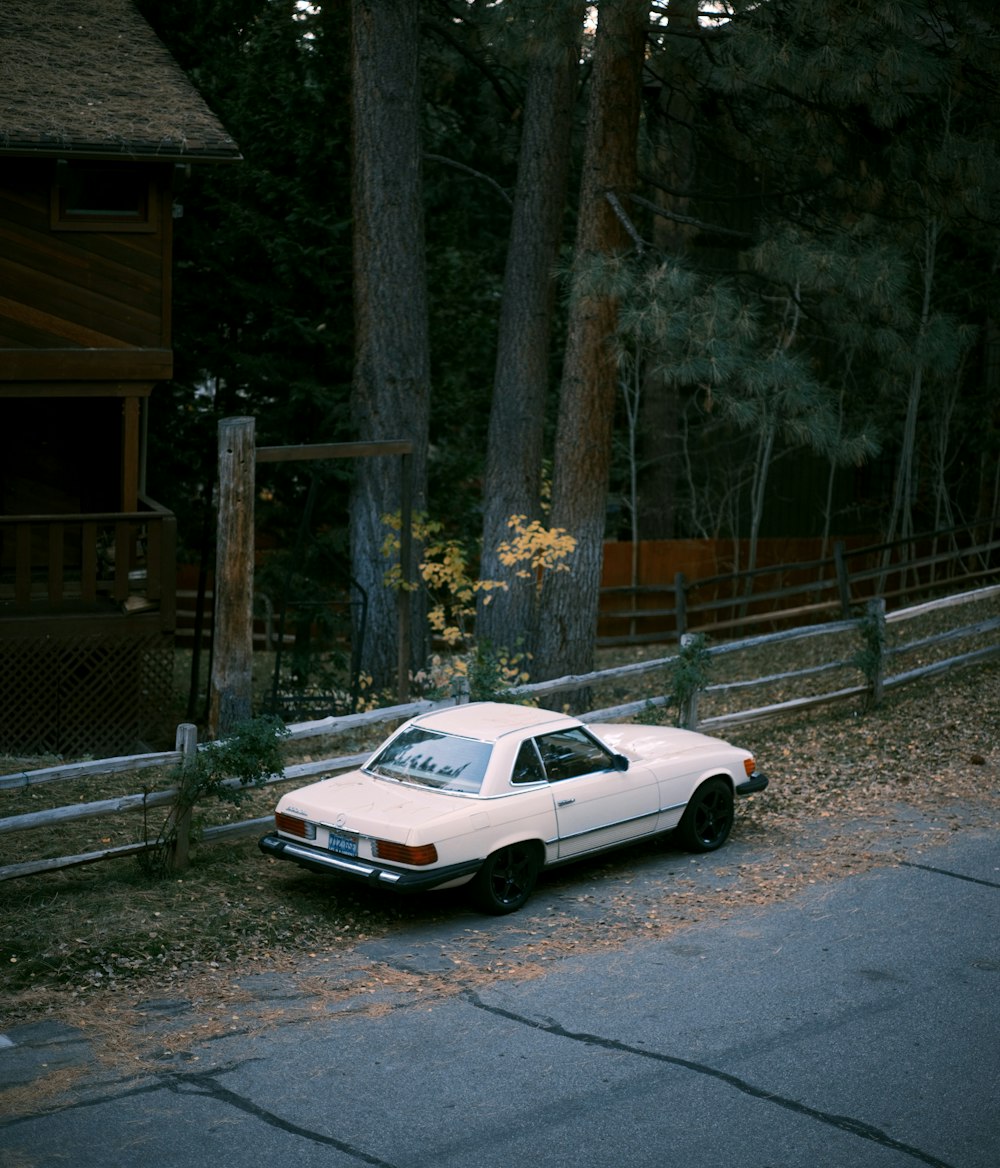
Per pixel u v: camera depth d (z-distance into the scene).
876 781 13.14
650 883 10.45
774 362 14.19
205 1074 7.05
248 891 9.86
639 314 13.98
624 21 14.80
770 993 8.23
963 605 23.44
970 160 15.04
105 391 15.81
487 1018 7.84
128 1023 7.66
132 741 15.55
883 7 13.67
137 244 15.77
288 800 9.80
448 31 19.52
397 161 17.05
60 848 10.36
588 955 8.91
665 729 11.99
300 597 19.56
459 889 10.31
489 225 27.02
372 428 17.44
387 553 16.89
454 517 21.44
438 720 10.50
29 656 14.95
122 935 8.79
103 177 17.16
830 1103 6.80
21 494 18.28
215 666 13.20
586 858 10.36
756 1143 6.39
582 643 17.09
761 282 17.81
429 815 9.27
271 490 20.52
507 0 15.00
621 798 10.45
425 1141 6.37
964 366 24.27
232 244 19.45
